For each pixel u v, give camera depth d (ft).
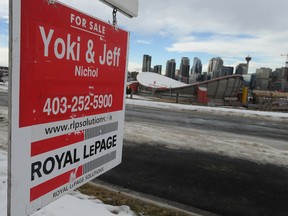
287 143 27.27
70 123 6.17
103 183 15.20
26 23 4.77
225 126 35.19
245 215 12.79
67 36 5.75
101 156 7.50
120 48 7.79
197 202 13.69
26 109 4.96
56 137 5.81
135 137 25.45
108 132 7.71
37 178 5.42
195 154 21.53
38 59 5.10
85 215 10.55
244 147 24.49
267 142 27.07
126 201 12.68
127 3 7.66
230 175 17.51
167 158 20.08
